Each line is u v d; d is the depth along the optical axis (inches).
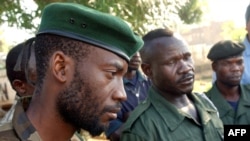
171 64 62.6
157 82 64.4
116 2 151.3
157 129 59.9
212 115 67.5
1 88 177.8
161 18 171.8
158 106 63.2
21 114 34.1
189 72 62.7
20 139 33.0
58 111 32.8
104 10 137.9
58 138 33.8
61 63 32.0
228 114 92.1
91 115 32.3
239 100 93.7
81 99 32.1
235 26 608.7
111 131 89.3
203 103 69.2
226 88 95.6
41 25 34.2
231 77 93.1
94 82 32.0
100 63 32.1
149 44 65.0
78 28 32.2
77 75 32.0
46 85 32.9
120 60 33.0
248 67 114.0
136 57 106.1
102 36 32.3
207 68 565.9
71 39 32.0
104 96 32.3
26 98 36.9
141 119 61.7
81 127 33.2
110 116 32.8
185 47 63.7
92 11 32.9
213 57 96.0
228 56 92.7
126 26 33.2
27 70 41.8
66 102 32.1
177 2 183.6
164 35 64.4
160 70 62.9
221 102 93.7
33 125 33.6
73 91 32.0
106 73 32.3
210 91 98.6
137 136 59.6
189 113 64.1
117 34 32.7
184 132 60.9
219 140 63.9
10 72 65.7
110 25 32.2
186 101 66.3
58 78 32.0
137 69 108.6
